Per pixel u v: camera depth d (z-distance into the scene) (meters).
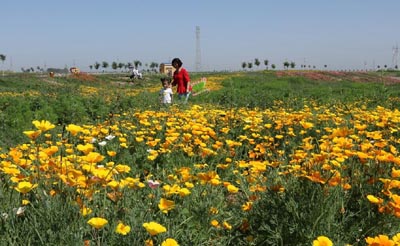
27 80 42.06
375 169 3.58
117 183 3.00
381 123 6.61
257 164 3.98
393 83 45.62
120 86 45.16
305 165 3.71
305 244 2.96
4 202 2.91
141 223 2.79
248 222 3.41
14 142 8.26
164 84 13.71
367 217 3.15
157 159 5.47
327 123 8.00
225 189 4.41
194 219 3.16
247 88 26.97
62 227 2.55
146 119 8.12
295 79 43.50
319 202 3.07
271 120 8.27
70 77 50.56
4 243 2.47
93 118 12.20
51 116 11.04
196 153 5.70
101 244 2.60
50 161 3.01
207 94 20.11
